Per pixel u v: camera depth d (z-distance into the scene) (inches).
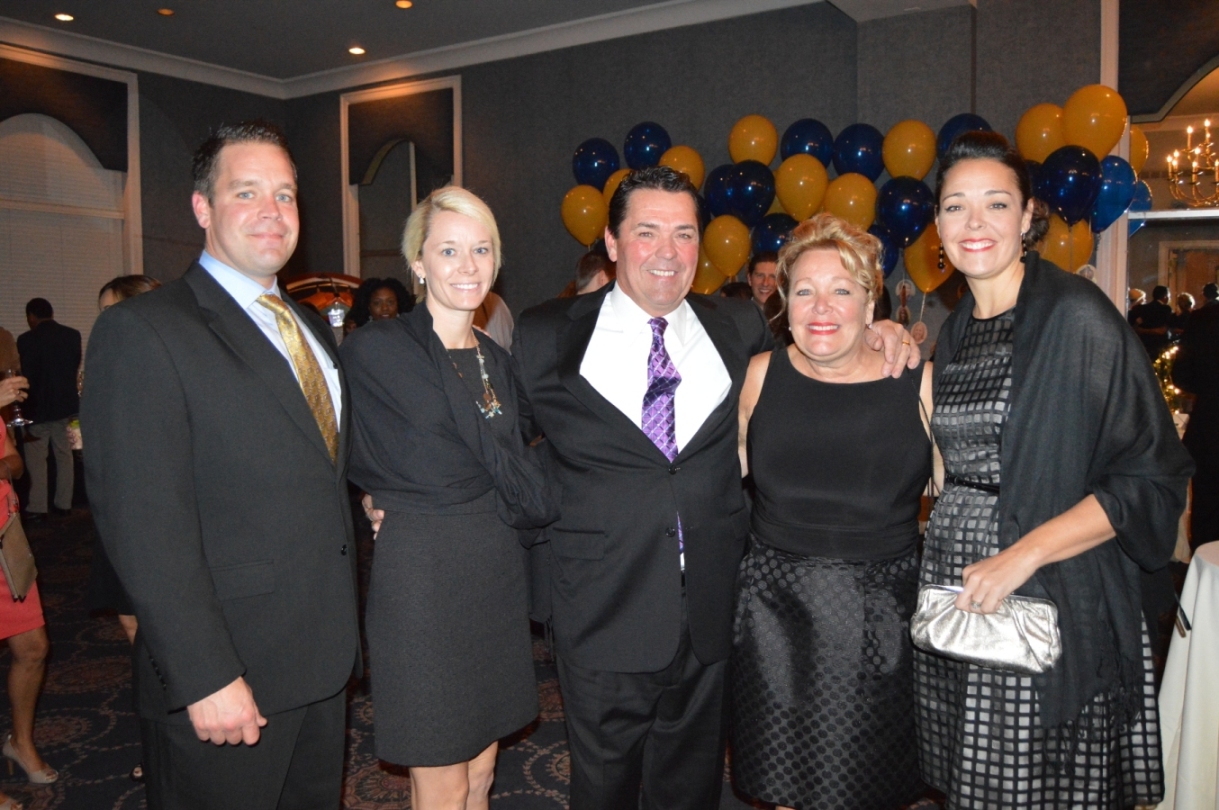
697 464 78.6
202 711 58.3
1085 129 195.3
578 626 78.5
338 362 72.2
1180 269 250.8
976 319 72.7
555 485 81.0
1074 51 221.8
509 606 77.3
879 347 76.6
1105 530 61.8
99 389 58.8
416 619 72.5
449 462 73.5
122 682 146.9
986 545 67.4
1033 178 191.2
